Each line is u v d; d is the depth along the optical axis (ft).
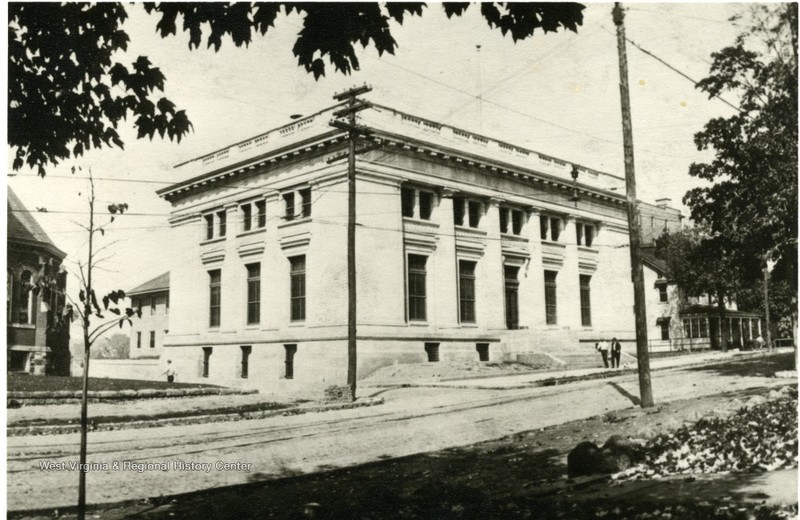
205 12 27.53
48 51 29.58
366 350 102.83
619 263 157.79
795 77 57.98
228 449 47.62
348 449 50.19
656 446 39.37
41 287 26.50
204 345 128.88
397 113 111.86
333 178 107.55
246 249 122.72
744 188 63.72
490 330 123.75
